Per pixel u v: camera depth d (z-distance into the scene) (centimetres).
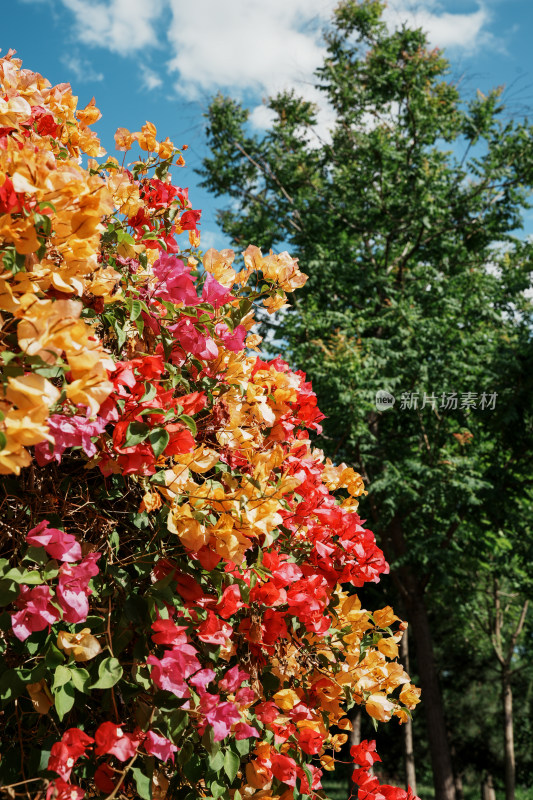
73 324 112
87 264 135
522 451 1076
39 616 121
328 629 199
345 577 204
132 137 208
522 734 1688
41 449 120
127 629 138
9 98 143
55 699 121
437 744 1029
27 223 116
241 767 168
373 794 200
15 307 113
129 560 148
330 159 1420
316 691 199
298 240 1344
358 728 995
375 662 214
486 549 1080
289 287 189
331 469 229
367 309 1154
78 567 127
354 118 1371
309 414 215
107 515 149
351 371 926
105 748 124
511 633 1576
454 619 1523
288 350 1090
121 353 156
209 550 146
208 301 173
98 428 125
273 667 177
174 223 209
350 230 1298
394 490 966
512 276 1274
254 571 158
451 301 1141
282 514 187
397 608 1203
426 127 1299
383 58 1307
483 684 1666
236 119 1417
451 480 941
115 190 172
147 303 160
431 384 1032
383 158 1249
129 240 155
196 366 172
